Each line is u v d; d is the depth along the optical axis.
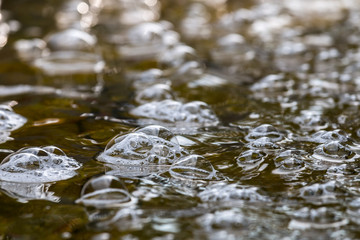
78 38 1.19
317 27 1.47
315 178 0.82
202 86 1.03
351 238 0.76
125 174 0.83
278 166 0.84
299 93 1.00
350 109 0.96
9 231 0.77
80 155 0.86
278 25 1.52
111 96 1.00
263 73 1.07
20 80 1.04
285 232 0.77
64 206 0.79
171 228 0.77
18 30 1.40
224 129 0.91
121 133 0.90
